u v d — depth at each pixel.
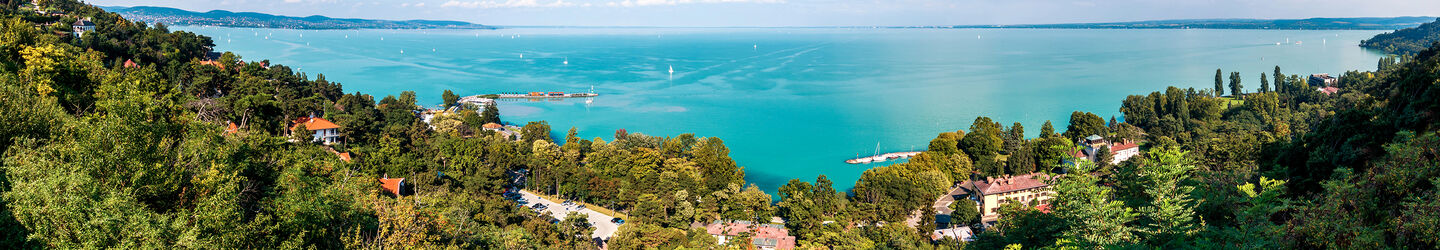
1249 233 37.72
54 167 51.03
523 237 89.31
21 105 63.59
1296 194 81.88
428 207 63.94
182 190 56.34
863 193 135.88
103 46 177.38
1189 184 47.53
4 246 46.56
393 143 147.88
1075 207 42.72
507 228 98.81
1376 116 96.38
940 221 132.00
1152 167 42.97
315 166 77.38
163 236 48.34
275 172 70.06
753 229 118.75
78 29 193.62
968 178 163.62
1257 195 39.94
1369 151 82.06
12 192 48.31
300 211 54.06
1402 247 35.97
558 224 116.12
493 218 100.88
